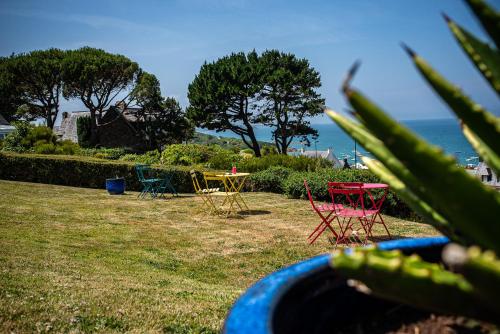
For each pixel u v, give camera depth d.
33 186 20.00
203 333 4.47
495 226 0.80
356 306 1.38
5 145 31.25
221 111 39.47
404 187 1.30
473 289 0.76
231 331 0.96
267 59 42.34
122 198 17.30
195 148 28.09
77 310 4.77
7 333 4.05
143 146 55.06
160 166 21.22
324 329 1.29
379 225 11.72
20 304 4.75
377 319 1.39
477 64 1.04
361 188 9.05
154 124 54.47
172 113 54.66
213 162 24.38
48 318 4.46
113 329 4.39
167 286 6.34
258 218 12.91
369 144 1.20
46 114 51.41
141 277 6.77
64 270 6.64
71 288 5.60
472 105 0.90
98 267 7.15
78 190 19.59
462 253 0.67
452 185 0.79
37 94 49.56
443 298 0.80
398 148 0.80
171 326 4.57
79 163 21.41
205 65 41.47
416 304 0.85
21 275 6.00
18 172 22.11
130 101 53.75
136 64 50.12
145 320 4.69
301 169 22.89
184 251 8.99
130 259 8.08
